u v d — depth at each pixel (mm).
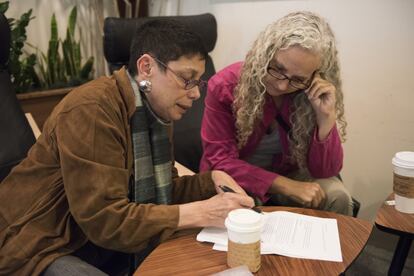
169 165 1275
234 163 1453
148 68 1071
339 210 1483
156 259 901
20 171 1081
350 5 1757
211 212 991
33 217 1022
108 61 1979
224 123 1492
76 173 959
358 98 1854
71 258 1005
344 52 1837
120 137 1026
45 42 2730
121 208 960
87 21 2799
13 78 2396
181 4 2555
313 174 1522
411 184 1066
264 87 1332
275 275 834
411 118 1713
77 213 967
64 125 985
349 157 1968
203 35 2139
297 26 1220
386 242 1934
